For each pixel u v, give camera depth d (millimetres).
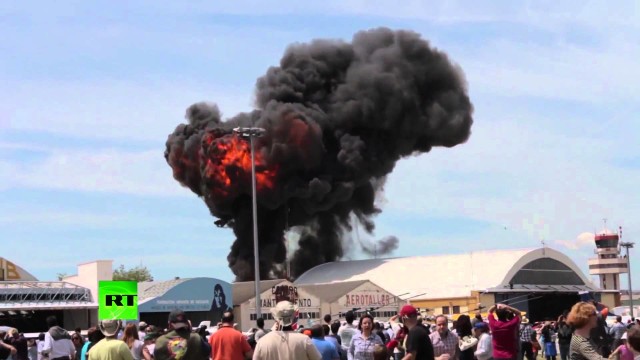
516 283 92812
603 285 145750
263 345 14391
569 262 98562
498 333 19828
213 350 17422
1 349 26297
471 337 20891
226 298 74438
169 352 15250
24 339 30156
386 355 16375
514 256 94250
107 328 15672
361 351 18656
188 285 71938
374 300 83875
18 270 77062
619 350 12617
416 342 15781
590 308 12273
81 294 68812
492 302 90688
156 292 71938
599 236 143875
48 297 66938
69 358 24344
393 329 32406
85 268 71375
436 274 96688
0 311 68875
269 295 77812
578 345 12211
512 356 19781
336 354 18109
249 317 75750
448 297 91375
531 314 97625
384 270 102188
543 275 95875
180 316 15469
